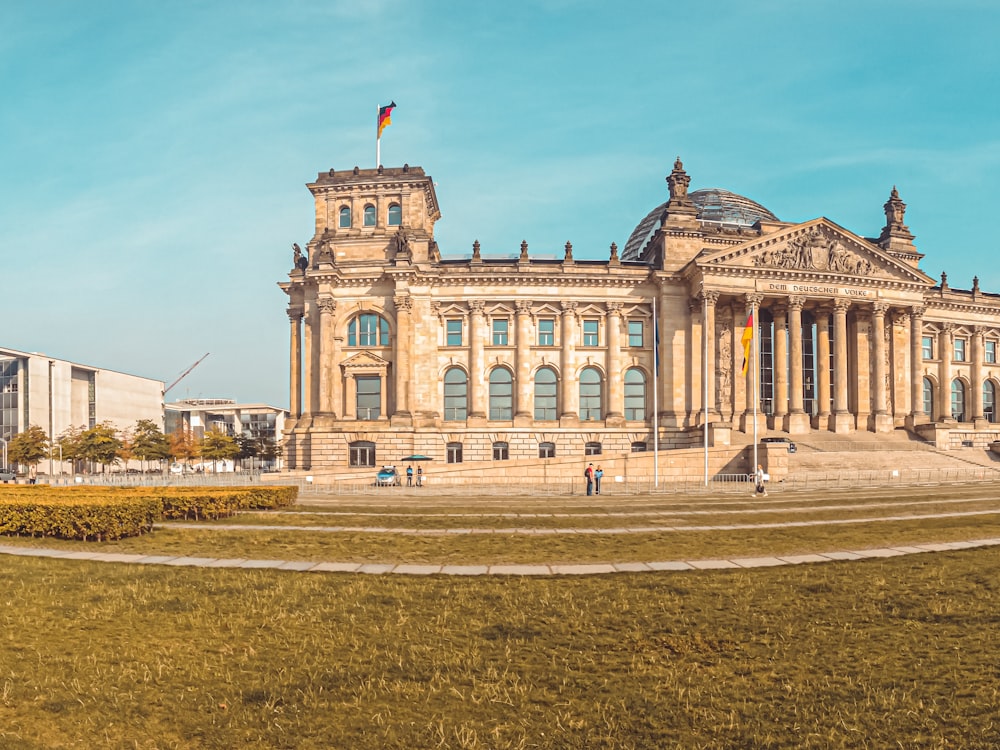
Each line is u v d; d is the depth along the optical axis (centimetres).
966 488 6988
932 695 1518
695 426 10656
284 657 1752
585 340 11456
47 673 1631
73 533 3491
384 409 10994
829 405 11400
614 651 1795
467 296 11250
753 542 3397
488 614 2106
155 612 2120
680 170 11719
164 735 1344
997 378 13112
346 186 11469
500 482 8831
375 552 3175
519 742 1312
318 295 11019
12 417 17938
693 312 11131
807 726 1383
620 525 4150
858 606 2180
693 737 1341
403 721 1399
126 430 19950
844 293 11169
